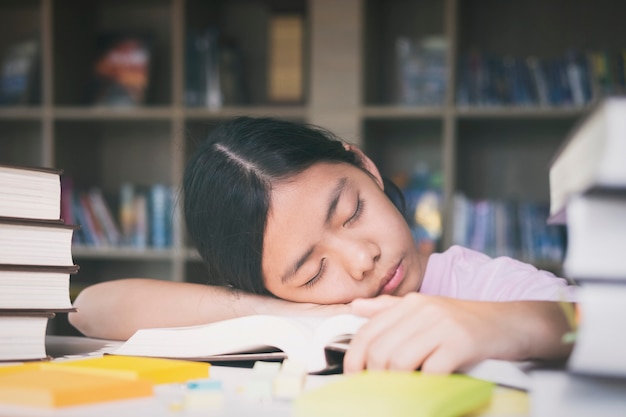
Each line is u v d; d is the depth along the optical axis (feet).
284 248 3.08
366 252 2.99
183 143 9.43
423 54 9.17
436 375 1.76
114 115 9.63
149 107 9.71
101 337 3.23
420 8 10.09
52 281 2.41
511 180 9.84
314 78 9.21
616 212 1.31
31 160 11.09
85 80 10.28
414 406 1.42
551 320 1.97
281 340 2.25
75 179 10.27
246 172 3.18
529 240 8.84
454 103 8.96
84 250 9.64
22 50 10.02
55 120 9.87
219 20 10.41
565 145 1.51
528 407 1.61
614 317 1.31
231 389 1.86
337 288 3.03
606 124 1.25
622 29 9.53
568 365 1.35
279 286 3.15
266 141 3.22
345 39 9.15
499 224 8.87
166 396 1.75
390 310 1.99
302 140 3.25
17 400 1.64
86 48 10.34
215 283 3.44
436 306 1.94
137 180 10.77
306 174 3.12
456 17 8.98
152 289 3.26
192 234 3.54
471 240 8.92
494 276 3.60
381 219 3.13
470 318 1.90
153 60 10.20
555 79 8.80
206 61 9.55
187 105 9.55
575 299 1.97
